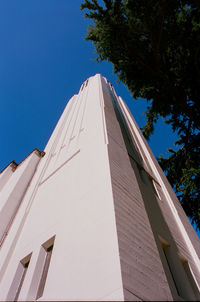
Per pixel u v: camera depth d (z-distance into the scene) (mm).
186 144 10719
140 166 7961
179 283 4191
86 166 5613
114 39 7910
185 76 8336
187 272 5180
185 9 7543
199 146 10508
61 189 5793
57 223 4562
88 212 3938
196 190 10492
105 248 2973
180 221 7156
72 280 2949
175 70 8398
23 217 6332
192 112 8812
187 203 10789
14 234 5809
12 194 8531
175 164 11680
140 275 2746
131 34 7797
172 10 7281
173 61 8383
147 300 2467
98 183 4504
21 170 10523
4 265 4891
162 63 8344
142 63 8289
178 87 8594
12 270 4523
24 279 3932
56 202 5414
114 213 3396
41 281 3785
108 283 2498
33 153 11523
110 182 4172
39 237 4707
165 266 4094
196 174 9898
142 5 7027
